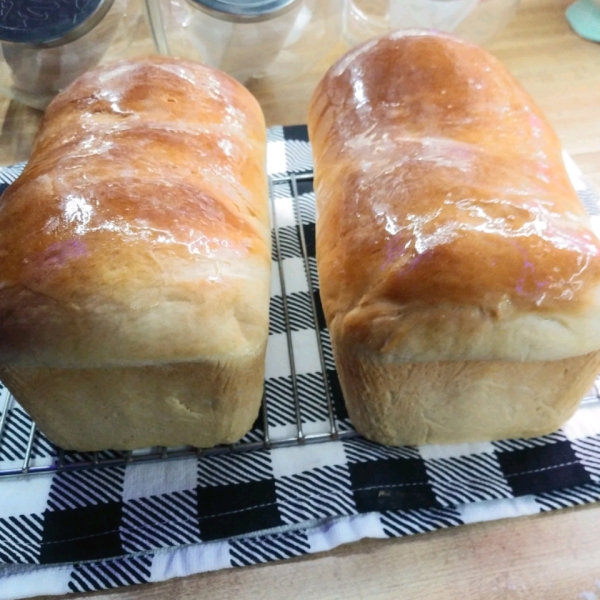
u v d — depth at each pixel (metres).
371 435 0.30
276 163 0.44
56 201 0.26
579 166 0.41
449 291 0.24
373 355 0.25
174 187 0.27
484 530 0.27
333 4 0.46
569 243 0.24
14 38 0.41
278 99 0.49
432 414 0.28
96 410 0.28
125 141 0.29
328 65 0.51
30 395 0.27
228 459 0.30
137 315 0.24
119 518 0.28
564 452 0.29
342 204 0.29
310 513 0.28
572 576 0.25
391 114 0.32
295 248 0.39
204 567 0.26
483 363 0.25
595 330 0.24
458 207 0.25
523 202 0.26
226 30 0.45
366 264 0.26
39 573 0.26
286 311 0.36
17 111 0.49
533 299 0.23
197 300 0.24
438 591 0.25
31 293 0.24
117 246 0.24
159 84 0.33
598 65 0.47
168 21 0.45
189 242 0.25
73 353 0.24
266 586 0.26
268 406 0.32
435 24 0.46
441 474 0.29
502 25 0.48
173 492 0.29
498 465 0.29
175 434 0.29
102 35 0.44
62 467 0.30
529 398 0.27
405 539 0.27
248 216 0.30
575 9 0.51
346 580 0.26
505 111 0.32
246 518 0.28
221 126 0.33
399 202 0.27
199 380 0.26
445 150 0.29
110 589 0.26
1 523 0.28
